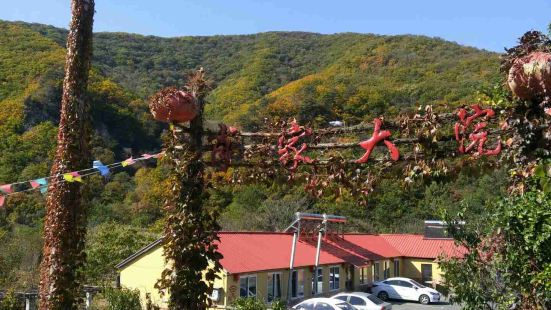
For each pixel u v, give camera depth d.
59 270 8.28
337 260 25.83
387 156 5.70
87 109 8.73
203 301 6.14
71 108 8.52
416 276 32.34
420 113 5.64
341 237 29.89
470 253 7.47
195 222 6.14
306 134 6.09
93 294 16.05
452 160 5.45
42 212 28.56
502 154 5.30
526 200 6.07
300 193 37.28
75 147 8.48
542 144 5.02
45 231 8.45
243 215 36.59
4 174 29.36
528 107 5.09
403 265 32.75
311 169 6.05
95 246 24.03
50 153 30.61
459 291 7.41
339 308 17.16
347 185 5.80
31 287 18.95
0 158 30.28
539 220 6.00
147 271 21.31
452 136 5.46
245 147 6.30
